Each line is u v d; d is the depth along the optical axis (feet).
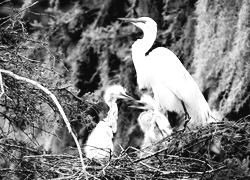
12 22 40.32
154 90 49.14
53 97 34.81
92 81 64.54
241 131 38.93
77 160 38.04
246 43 58.59
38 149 39.42
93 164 37.83
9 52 39.75
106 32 66.33
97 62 65.57
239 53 58.54
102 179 37.45
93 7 67.92
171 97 48.24
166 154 38.65
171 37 65.31
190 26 64.34
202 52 60.70
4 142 38.73
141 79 49.42
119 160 37.58
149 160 40.24
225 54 59.98
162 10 66.95
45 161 37.93
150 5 66.54
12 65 40.42
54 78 42.39
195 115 47.85
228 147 38.55
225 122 37.78
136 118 61.93
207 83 59.67
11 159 38.17
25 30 40.88
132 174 37.52
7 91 40.09
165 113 49.29
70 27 66.33
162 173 37.27
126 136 61.31
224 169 36.78
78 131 56.44
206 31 61.36
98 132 42.63
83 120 42.22
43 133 53.21
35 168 36.68
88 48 65.57
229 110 57.11
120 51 65.51
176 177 38.04
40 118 41.22
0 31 40.11
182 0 66.03
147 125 45.73
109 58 65.26
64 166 37.65
